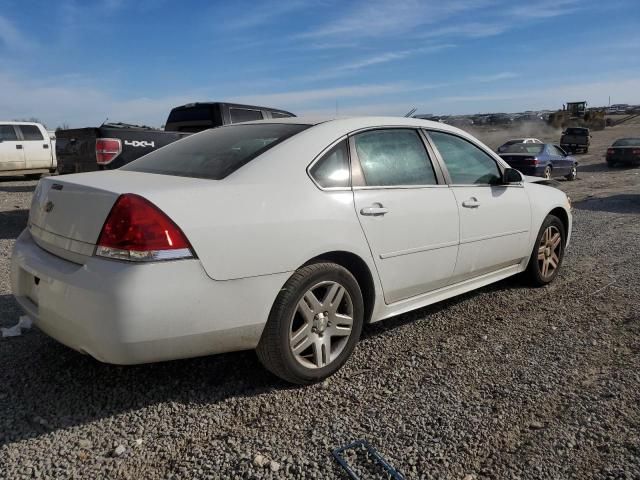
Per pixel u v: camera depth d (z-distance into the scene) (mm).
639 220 9430
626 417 2822
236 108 9930
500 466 2439
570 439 2637
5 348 3596
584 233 8133
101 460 2469
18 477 2338
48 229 2986
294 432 2697
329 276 3135
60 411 2854
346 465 2426
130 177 3066
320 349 3164
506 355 3607
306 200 3088
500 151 20266
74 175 3250
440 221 3836
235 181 2951
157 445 2584
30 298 3090
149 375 3264
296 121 3666
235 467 2426
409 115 4461
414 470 2404
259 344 2990
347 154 3436
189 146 3688
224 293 2734
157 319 2561
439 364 3477
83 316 2576
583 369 3389
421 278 3771
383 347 3740
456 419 2811
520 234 4684
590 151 38469
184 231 2621
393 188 3588
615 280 5328
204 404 2953
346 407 2939
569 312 4438
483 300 4758
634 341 3814
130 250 2535
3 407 2873
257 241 2830
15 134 16422
